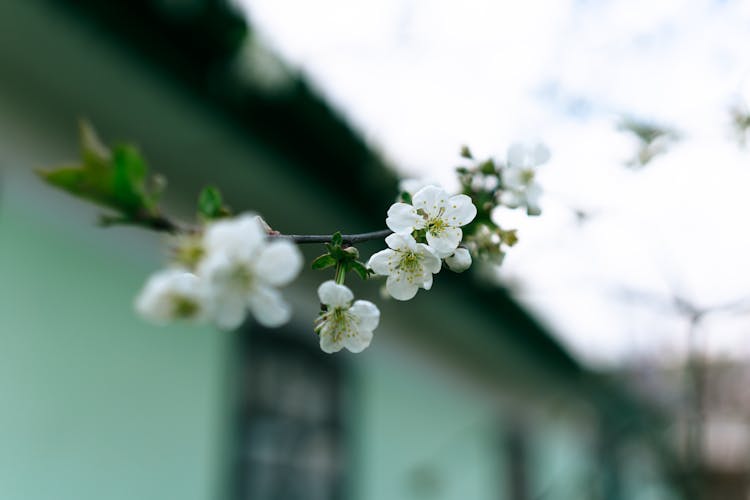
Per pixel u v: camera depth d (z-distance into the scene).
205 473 3.75
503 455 8.26
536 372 8.95
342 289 0.89
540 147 1.16
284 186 4.12
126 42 2.91
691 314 2.32
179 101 3.29
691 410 3.31
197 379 3.79
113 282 3.45
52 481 2.98
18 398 2.90
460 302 5.88
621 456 6.12
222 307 0.68
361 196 4.03
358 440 5.24
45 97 3.12
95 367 3.25
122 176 0.60
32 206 3.10
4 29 2.79
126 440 3.33
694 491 3.40
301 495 4.50
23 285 3.00
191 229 0.66
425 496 6.17
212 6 2.62
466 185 1.14
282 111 3.26
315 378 4.83
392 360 5.95
